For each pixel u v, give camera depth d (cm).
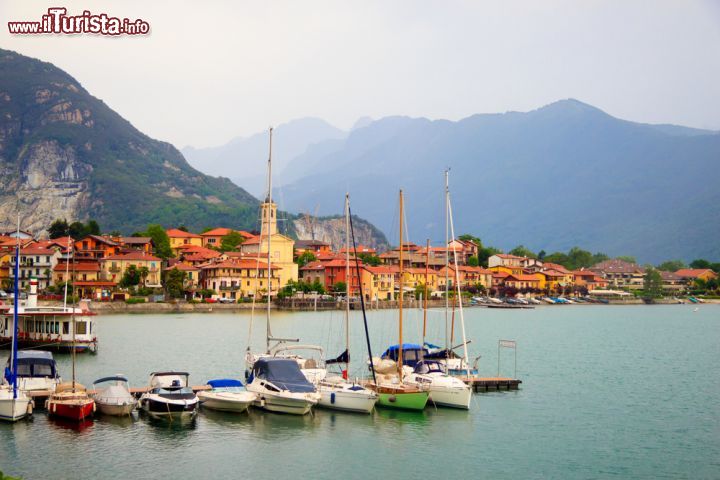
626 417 7394
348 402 6994
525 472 5656
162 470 5462
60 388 6869
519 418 7169
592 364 11212
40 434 6138
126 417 6638
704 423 7188
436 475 5544
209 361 10269
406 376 7788
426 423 6825
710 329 18925
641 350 13400
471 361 10662
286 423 6650
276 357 7806
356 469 5612
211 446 5988
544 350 13038
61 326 11038
